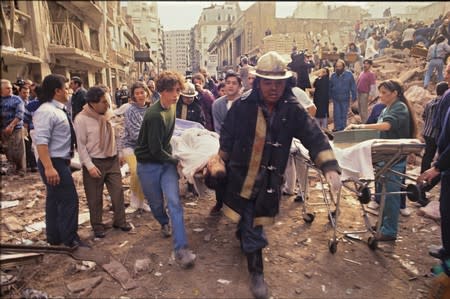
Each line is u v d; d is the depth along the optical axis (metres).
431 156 4.37
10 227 3.48
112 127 3.20
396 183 2.89
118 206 3.32
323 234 3.32
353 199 4.31
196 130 3.44
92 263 2.73
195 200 4.27
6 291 2.33
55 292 2.38
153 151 2.69
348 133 3.10
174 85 2.62
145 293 2.38
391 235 3.14
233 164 2.31
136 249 2.99
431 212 3.76
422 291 2.45
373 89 7.75
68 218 2.84
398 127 3.04
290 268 2.72
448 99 3.56
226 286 2.46
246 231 2.34
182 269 2.68
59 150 2.68
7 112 5.46
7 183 5.16
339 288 2.47
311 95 6.82
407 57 8.47
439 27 5.79
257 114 2.21
